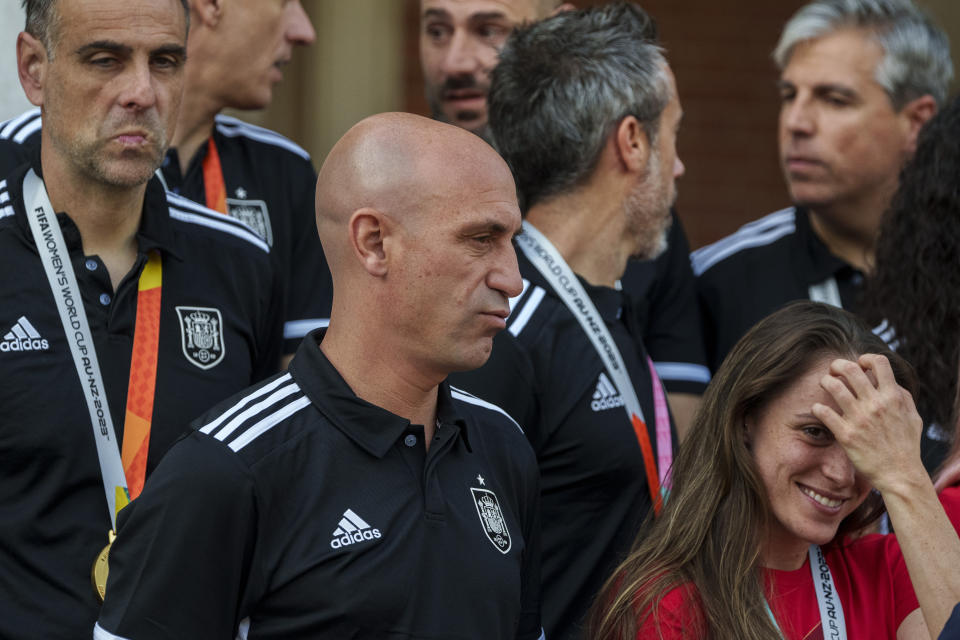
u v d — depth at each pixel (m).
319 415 4.23
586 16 5.99
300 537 4.08
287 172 7.24
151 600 3.97
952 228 6.09
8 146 6.32
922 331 6.13
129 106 5.18
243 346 5.72
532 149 5.84
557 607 5.56
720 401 4.77
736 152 14.70
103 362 5.28
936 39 7.68
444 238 4.16
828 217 7.68
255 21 6.97
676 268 7.59
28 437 5.08
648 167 5.89
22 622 4.99
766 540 4.75
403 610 4.09
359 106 13.25
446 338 4.21
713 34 14.64
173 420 5.34
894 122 7.52
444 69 8.07
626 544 5.64
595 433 5.60
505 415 4.85
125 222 5.46
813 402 4.60
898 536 4.46
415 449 4.32
